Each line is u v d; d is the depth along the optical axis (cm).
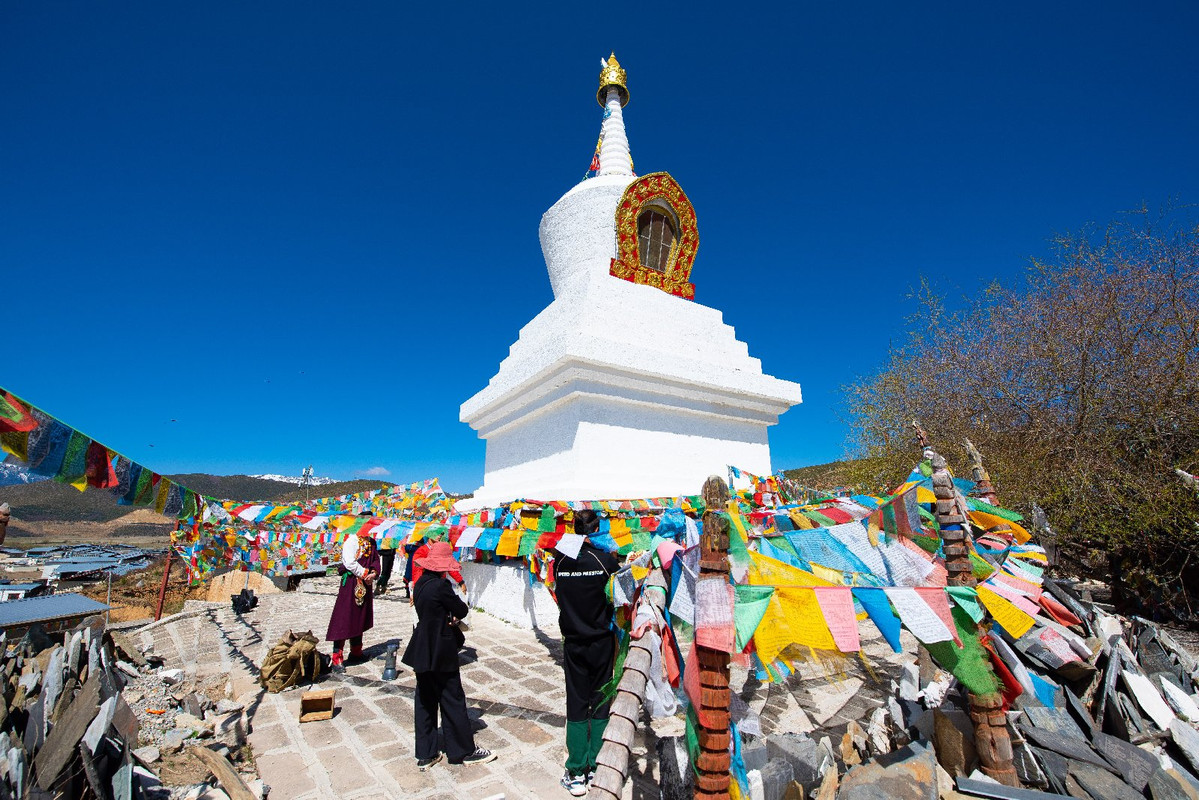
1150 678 505
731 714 348
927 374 1420
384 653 800
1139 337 1152
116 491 437
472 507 1191
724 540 306
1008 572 538
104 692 410
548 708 576
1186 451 995
